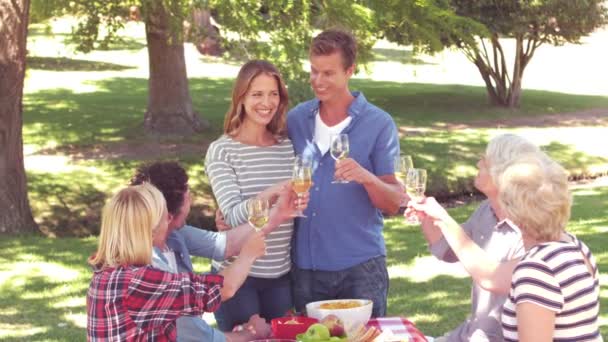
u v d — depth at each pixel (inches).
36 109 767.1
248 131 165.5
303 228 166.1
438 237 151.6
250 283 163.8
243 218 157.5
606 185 585.9
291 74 496.1
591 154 661.3
